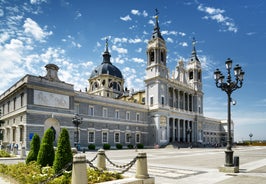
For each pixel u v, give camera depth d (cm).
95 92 9894
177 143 7588
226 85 1897
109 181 1088
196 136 8812
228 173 1686
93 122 5747
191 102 9162
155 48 7588
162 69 7625
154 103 7375
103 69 10094
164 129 7388
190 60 9694
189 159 2898
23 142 4122
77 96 5447
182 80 8869
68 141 1298
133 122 6912
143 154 1206
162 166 2117
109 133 6131
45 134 1529
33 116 4203
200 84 9544
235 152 4778
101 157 1611
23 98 4300
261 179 1441
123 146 6488
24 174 1241
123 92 10350
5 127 5119
